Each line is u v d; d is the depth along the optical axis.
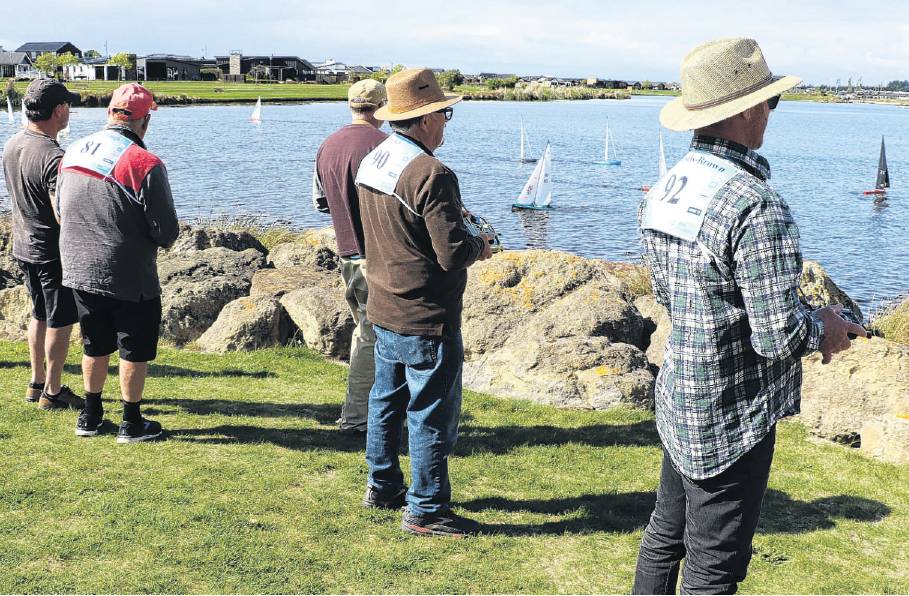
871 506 4.62
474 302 7.48
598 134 69.88
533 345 6.59
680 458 2.87
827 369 5.82
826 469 5.12
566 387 6.25
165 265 8.66
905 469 5.13
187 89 117.12
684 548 3.14
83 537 3.93
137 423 5.20
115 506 4.25
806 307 2.79
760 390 2.75
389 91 3.98
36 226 5.41
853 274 20.44
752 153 2.75
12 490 4.39
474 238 3.97
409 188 3.82
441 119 4.05
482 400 6.28
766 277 2.56
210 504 4.33
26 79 123.12
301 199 28.56
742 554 2.90
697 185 2.70
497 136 63.75
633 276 10.53
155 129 58.03
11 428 5.31
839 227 27.44
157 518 4.14
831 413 5.65
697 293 2.70
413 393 4.08
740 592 3.74
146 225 4.95
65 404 5.76
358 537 4.09
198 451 5.07
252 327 7.44
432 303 3.97
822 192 37.16
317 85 154.62
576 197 32.12
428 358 4.01
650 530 3.21
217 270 8.66
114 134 4.95
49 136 5.44
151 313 5.09
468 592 3.65
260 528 4.12
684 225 2.69
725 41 2.75
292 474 4.77
